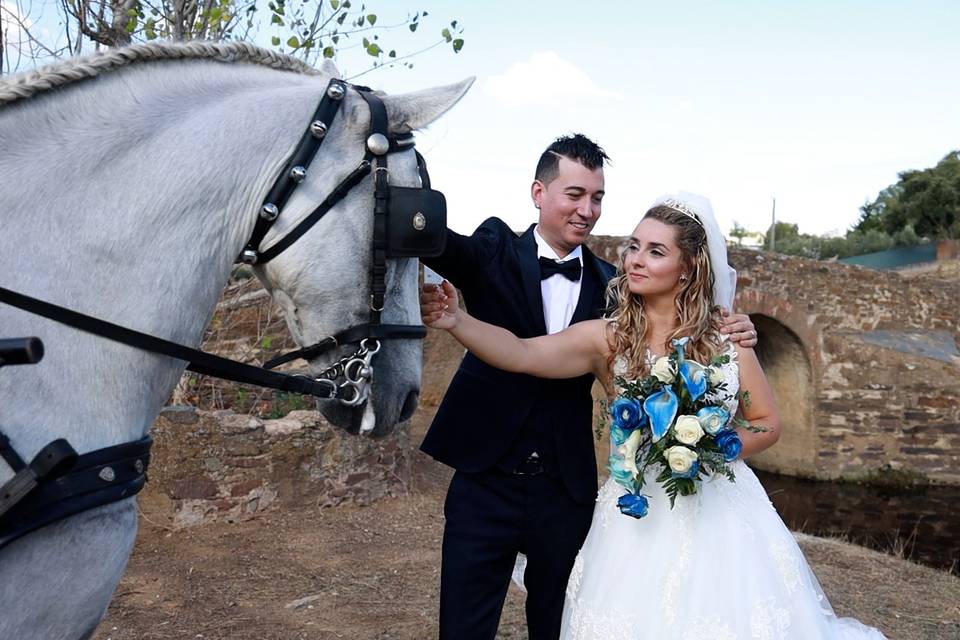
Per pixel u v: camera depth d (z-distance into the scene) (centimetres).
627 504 221
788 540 236
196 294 158
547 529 259
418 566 524
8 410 133
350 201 170
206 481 574
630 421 224
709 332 240
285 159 166
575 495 258
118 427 145
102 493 140
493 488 258
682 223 238
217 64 174
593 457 266
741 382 245
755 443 243
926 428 1542
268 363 179
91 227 146
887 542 1095
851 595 515
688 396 223
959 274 1964
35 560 135
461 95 181
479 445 259
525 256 274
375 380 180
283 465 619
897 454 1534
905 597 523
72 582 139
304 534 576
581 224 272
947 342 1636
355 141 171
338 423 187
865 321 1585
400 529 611
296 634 404
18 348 117
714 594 220
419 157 186
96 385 143
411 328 181
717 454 220
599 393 1080
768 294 1473
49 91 150
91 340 143
